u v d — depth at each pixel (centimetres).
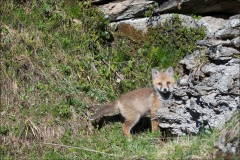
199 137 1409
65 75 1819
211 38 1549
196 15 2003
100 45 1964
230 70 1455
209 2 1881
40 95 1725
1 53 1791
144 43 1986
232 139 1291
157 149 1423
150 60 1947
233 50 1480
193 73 1532
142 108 1720
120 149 1532
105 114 1744
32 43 1845
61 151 1554
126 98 1702
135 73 1914
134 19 2011
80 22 1995
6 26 1880
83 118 1705
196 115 1514
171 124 1596
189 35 1944
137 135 1717
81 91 1789
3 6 1939
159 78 1741
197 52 1593
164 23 1967
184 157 1314
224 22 1986
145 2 1955
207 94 1464
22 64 1777
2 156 1505
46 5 1986
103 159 1460
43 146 1566
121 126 1741
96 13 1980
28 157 1530
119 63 1920
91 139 1633
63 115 1672
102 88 1841
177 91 1548
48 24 1952
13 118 1623
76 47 1900
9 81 1728
